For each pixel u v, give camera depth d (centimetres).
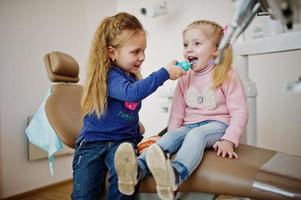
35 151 212
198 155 88
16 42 205
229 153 91
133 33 102
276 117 164
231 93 106
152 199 94
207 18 188
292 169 81
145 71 221
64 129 115
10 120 202
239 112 103
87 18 248
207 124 104
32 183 213
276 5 44
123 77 103
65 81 139
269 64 163
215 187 82
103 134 104
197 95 112
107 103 103
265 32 130
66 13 233
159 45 212
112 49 104
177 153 90
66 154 234
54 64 133
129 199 91
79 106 131
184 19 199
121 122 106
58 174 229
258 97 169
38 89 217
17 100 206
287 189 73
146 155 81
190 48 111
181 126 112
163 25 210
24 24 209
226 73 108
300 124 157
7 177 200
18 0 205
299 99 156
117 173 85
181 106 117
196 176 85
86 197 96
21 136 208
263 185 75
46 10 221
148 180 88
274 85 163
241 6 52
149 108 218
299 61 153
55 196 207
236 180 79
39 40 217
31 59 213
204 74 112
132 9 227
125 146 81
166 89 171
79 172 99
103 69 103
